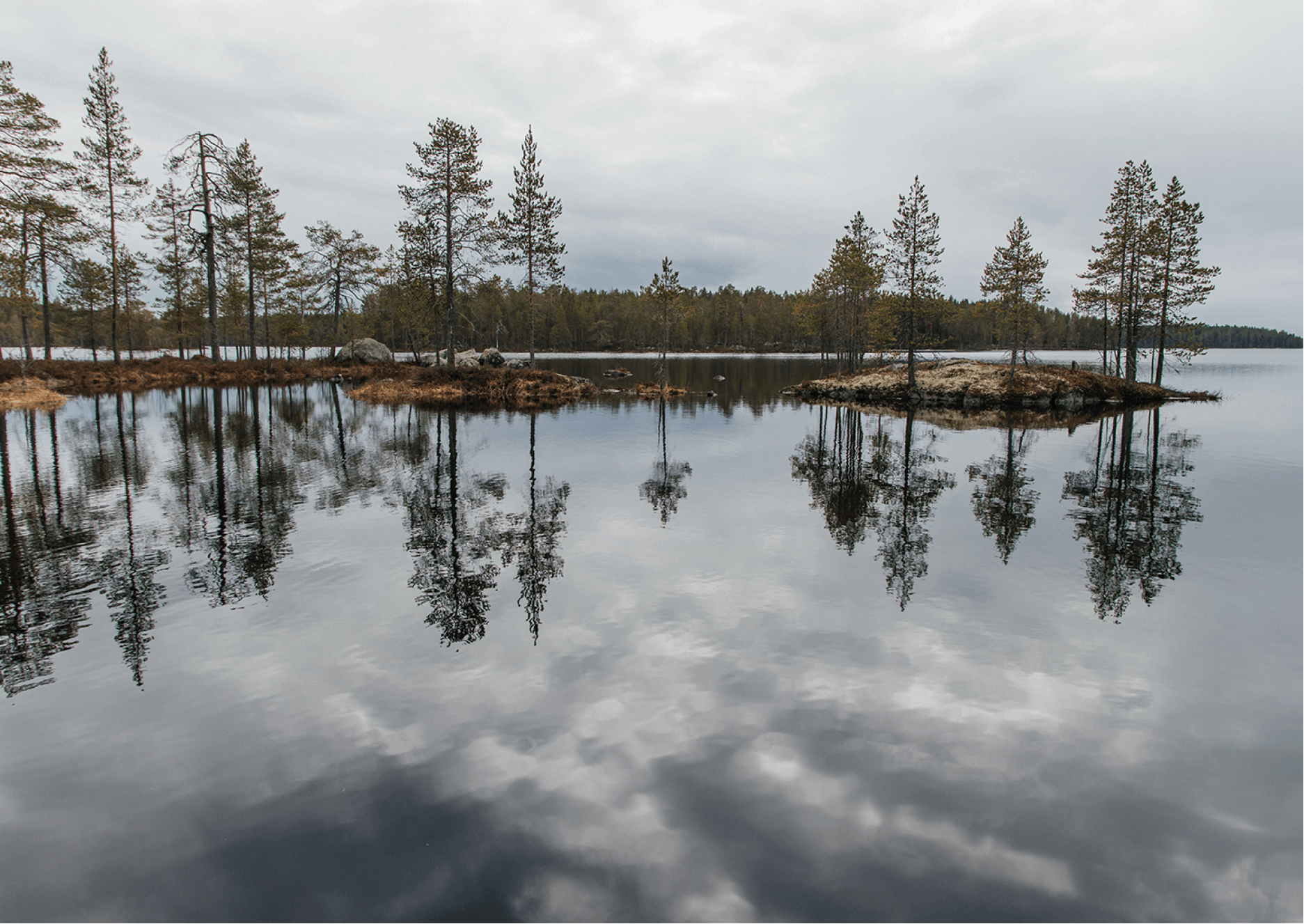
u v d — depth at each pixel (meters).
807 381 54.06
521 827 4.11
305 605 7.96
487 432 25.22
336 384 46.16
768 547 10.71
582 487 15.56
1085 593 8.61
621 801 4.35
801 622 7.51
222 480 15.58
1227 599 8.45
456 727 5.26
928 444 23.80
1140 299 44.34
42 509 12.70
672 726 5.28
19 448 19.00
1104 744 5.09
